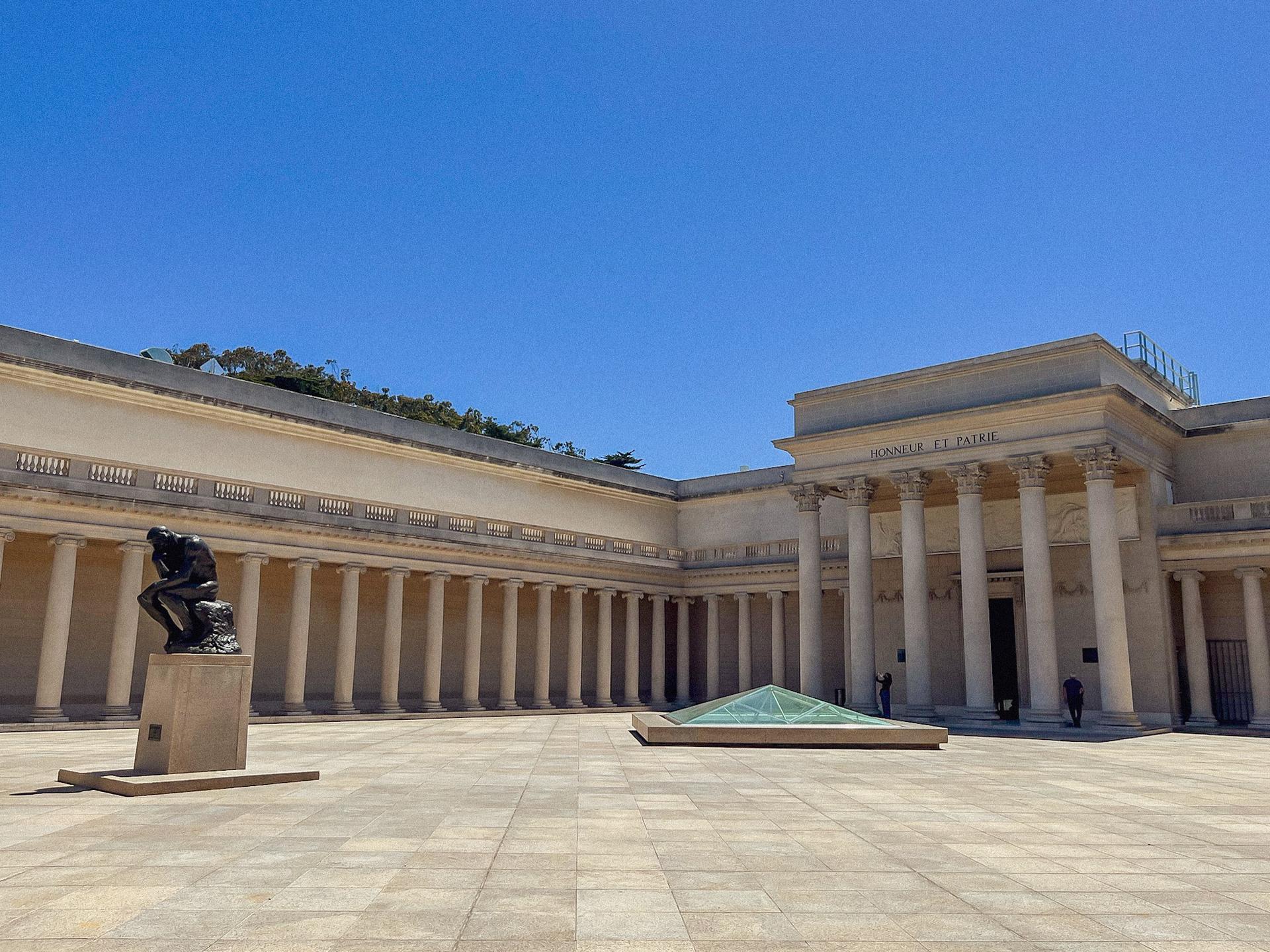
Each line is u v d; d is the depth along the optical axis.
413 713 50.47
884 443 50.38
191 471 47.03
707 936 9.45
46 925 9.53
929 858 13.23
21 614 41.88
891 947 9.16
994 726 43.38
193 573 21.08
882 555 58.47
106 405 44.59
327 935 9.28
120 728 39.69
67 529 39.75
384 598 54.75
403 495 55.94
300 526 47.12
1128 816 17.17
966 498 46.78
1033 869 12.59
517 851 13.38
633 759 26.64
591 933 9.48
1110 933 9.73
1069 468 47.97
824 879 11.91
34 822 15.24
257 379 97.38
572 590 60.28
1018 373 46.75
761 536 68.56
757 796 19.17
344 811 16.70
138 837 14.08
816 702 33.97
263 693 49.03
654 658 65.50
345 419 54.47
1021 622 52.38
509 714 54.34
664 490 73.44
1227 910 10.64
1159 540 47.28
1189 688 46.59
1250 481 48.75
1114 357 46.72
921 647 47.12
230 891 10.93
